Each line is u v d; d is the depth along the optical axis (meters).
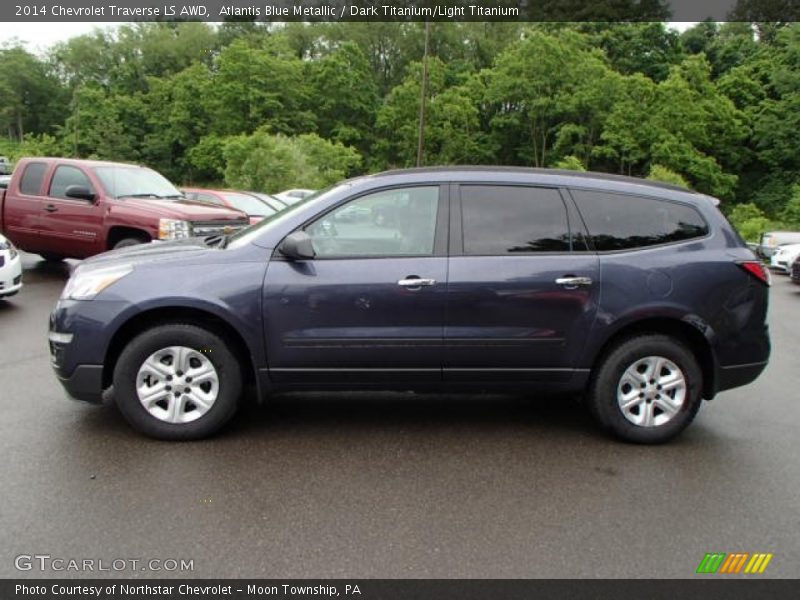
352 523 3.29
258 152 32.53
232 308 4.17
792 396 5.66
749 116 55.66
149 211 9.38
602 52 61.09
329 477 3.81
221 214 9.79
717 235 4.53
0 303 8.74
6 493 3.50
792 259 14.52
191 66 77.00
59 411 4.77
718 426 4.86
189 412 4.30
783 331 8.85
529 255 4.34
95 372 4.21
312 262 4.26
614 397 4.41
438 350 4.30
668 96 52.31
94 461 3.94
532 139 63.84
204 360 4.27
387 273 4.24
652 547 3.12
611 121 53.62
